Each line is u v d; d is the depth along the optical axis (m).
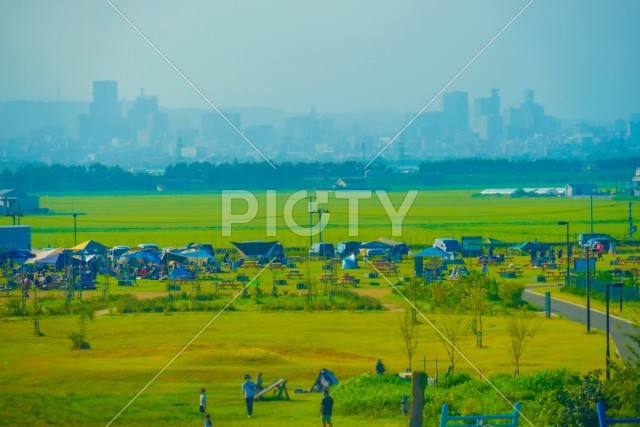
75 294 122.69
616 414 52.44
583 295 120.25
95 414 60.84
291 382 71.62
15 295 118.88
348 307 109.81
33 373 73.12
